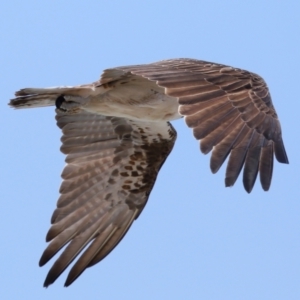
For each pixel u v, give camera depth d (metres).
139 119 20.00
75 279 20.62
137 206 21.69
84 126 21.58
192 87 15.17
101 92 19.28
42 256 20.67
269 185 14.45
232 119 14.79
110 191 21.58
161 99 19.55
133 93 19.30
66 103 19.31
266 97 15.40
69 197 21.34
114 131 21.69
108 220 21.38
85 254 20.89
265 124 14.91
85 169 21.58
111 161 21.72
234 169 14.27
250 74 15.99
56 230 20.97
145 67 16.14
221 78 15.55
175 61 16.83
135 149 21.84
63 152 21.56
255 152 14.55
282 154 14.76
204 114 14.70
